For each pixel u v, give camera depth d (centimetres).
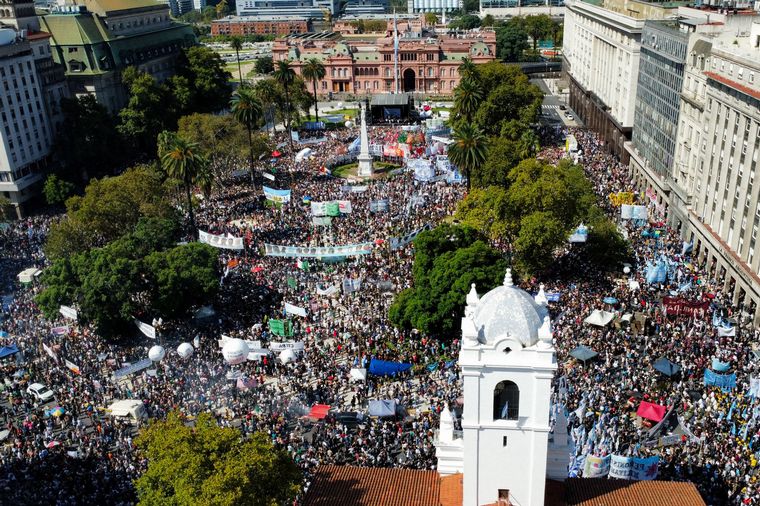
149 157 18125
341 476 4784
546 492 4531
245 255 10938
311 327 8725
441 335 8362
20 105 15175
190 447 4572
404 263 10281
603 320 8238
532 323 4109
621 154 16050
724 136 9850
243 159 15288
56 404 7494
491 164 12612
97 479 6122
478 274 8325
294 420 7000
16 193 14775
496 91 17475
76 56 18525
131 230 11119
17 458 6488
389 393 7381
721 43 10544
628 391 7038
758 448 6025
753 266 8825
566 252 10788
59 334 8862
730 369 7225
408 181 14638
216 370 7875
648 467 5550
